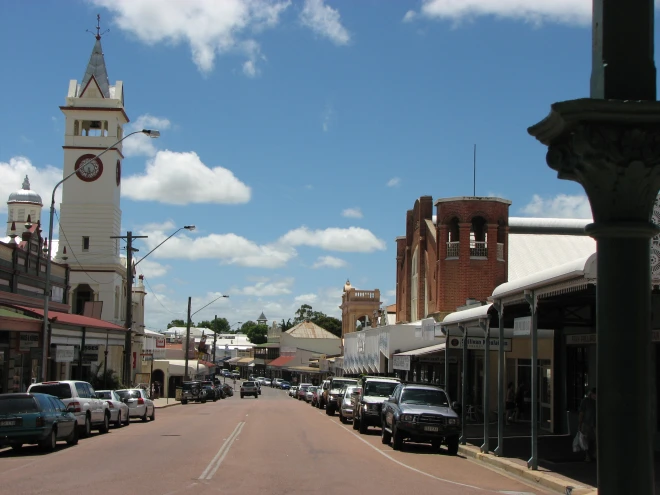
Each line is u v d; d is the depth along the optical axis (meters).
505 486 15.75
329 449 22.58
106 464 17.75
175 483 14.49
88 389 27.41
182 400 63.56
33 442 20.19
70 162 69.06
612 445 5.58
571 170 6.14
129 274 42.56
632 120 5.76
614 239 5.83
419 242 50.59
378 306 78.81
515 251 47.12
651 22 5.99
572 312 23.98
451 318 26.47
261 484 14.61
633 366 5.64
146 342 83.06
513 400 33.19
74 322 39.34
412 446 24.80
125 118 72.38
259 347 149.88
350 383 45.31
